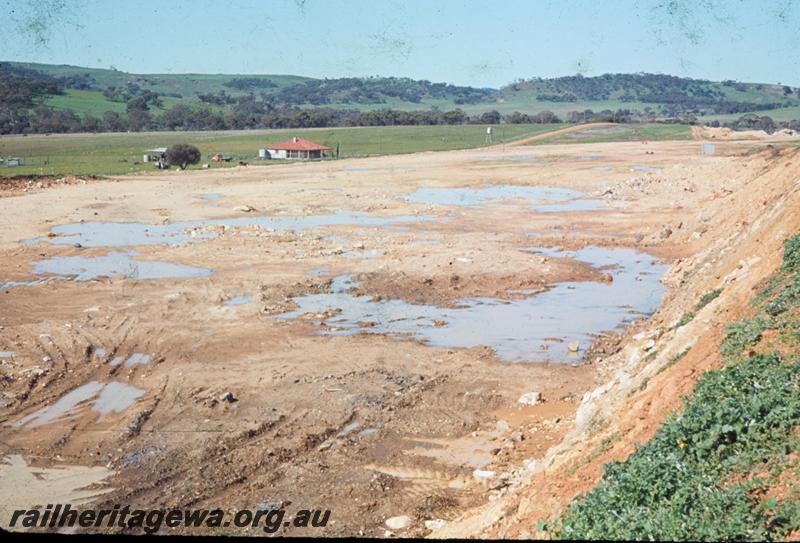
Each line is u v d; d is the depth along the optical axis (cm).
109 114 16762
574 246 4391
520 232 4828
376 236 4666
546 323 2952
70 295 3319
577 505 1044
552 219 5291
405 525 1495
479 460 1798
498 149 11469
